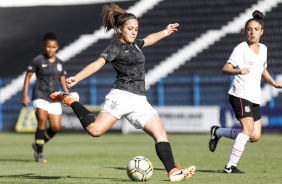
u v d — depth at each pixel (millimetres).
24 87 41594
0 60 108188
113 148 55219
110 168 35250
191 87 87875
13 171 32969
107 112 24500
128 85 24578
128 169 25922
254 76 30531
